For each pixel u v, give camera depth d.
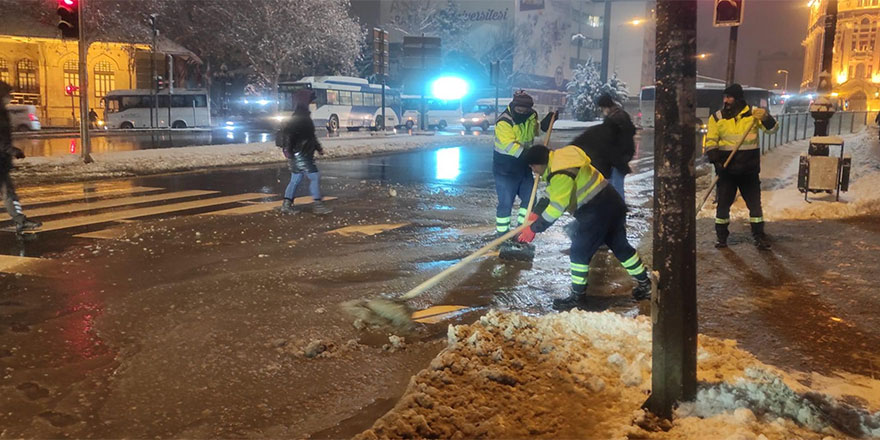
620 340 4.33
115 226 8.70
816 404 3.54
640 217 10.23
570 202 5.22
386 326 4.94
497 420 3.34
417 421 3.28
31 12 46.19
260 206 10.63
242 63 54.03
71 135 32.72
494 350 4.14
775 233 8.50
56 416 3.53
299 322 5.04
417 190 13.11
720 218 7.66
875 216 9.53
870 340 4.70
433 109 47.25
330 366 4.24
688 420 3.26
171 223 8.97
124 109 42.38
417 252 7.50
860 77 78.31
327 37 49.66
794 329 4.93
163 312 5.22
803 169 10.63
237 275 6.34
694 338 3.37
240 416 3.58
